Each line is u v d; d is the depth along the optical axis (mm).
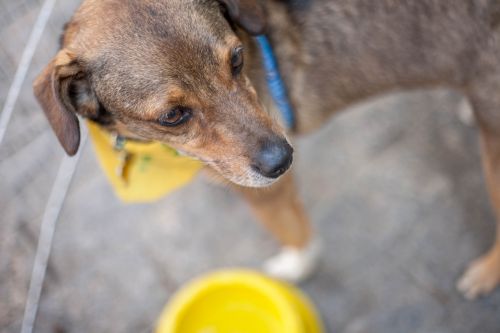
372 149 796
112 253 771
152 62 506
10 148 801
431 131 794
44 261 686
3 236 751
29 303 663
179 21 506
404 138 796
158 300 745
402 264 735
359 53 606
